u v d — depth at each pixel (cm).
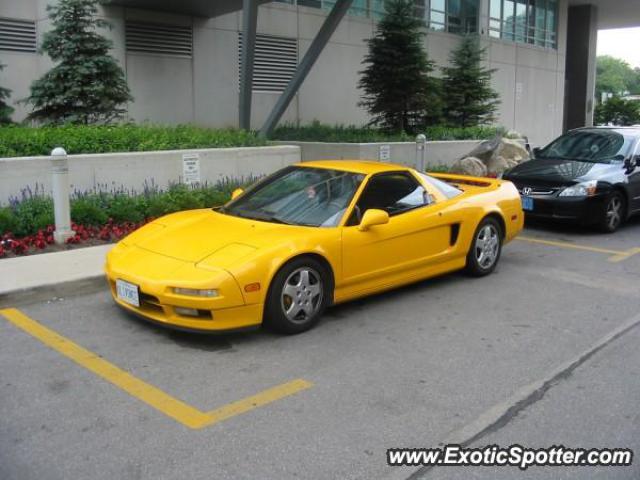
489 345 514
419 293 659
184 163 1054
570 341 526
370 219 555
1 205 864
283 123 1819
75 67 1159
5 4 1365
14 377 441
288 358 478
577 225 1084
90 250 756
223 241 526
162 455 341
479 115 2000
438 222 643
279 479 320
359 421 382
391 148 1471
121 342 506
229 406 399
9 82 1388
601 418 391
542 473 330
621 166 1022
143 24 1503
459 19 2384
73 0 1165
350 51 1986
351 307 607
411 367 466
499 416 391
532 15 2786
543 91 2906
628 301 643
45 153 941
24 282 616
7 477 320
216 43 1647
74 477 321
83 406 398
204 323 479
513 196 753
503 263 801
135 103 1507
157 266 505
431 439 362
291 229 545
